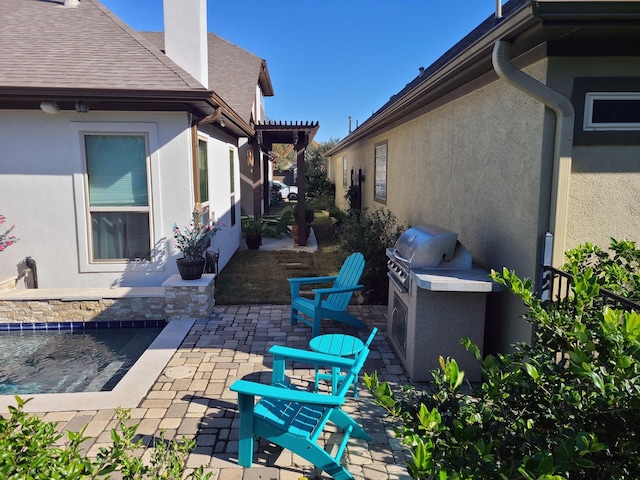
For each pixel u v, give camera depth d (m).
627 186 3.59
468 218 5.11
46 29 7.25
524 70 3.82
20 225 6.50
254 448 3.27
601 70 3.44
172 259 6.71
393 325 5.14
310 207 17.20
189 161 6.57
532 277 3.67
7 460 1.48
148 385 4.13
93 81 6.00
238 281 8.14
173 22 7.20
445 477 1.52
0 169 6.39
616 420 1.67
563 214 3.53
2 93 5.67
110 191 6.60
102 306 6.12
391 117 8.52
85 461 1.67
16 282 6.54
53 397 3.91
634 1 2.78
